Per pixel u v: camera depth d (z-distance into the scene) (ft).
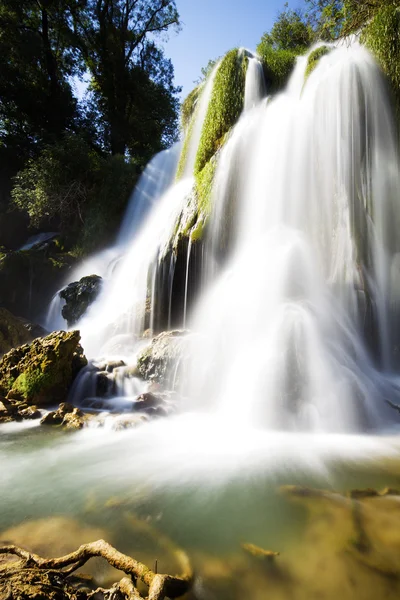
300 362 20.75
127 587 7.27
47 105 83.61
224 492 12.23
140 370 26.76
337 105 30.42
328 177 30.60
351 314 27.81
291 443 17.13
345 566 8.44
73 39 85.61
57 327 52.16
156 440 17.72
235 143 35.63
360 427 18.93
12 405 22.36
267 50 44.93
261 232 33.14
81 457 15.62
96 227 66.90
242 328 25.21
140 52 95.71
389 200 31.22
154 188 75.10
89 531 9.94
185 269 34.76
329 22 50.19
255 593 7.72
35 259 57.11
